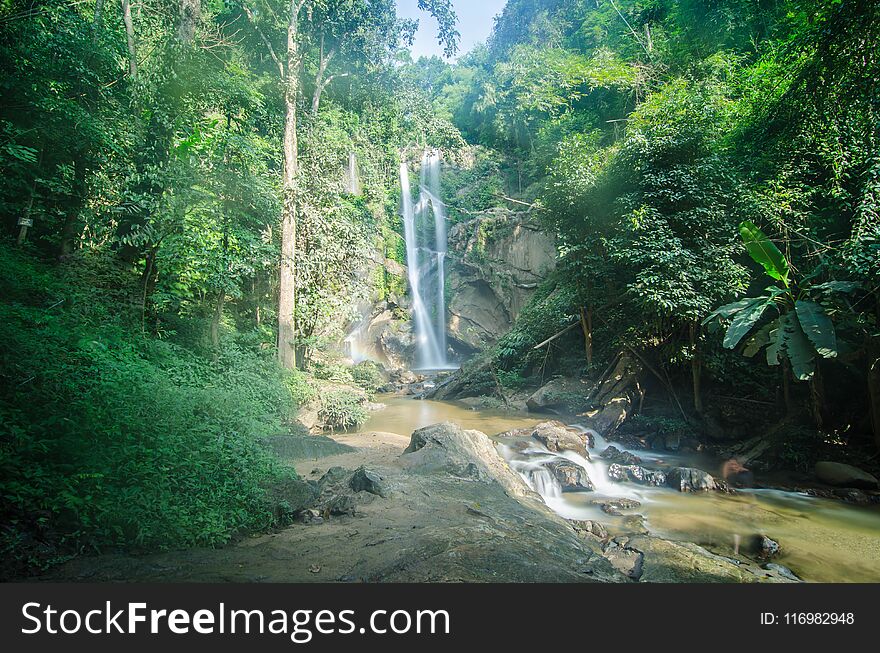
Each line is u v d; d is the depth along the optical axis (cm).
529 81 2673
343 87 2052
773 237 1050
